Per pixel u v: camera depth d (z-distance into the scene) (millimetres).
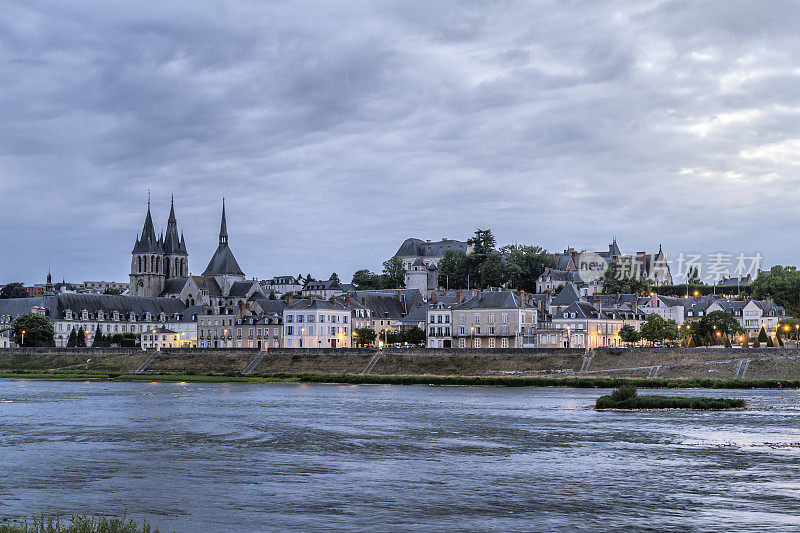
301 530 64062
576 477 82500
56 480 81812
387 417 129750
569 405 146875
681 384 176750
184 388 194125
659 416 129250
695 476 82688
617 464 89062
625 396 142250
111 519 65062
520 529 64375
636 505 71312
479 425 119625
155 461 91688
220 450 98938
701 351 191125
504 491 76500
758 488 77438
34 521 63219
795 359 181375
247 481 81062
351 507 70812
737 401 139750
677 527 64875
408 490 77062
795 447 99062
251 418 129125
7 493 76375
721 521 66562
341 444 103000
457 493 75688
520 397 163375
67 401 158750
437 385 199000
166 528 64750
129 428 117875
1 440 106875
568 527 64938
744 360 185625
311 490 77000
